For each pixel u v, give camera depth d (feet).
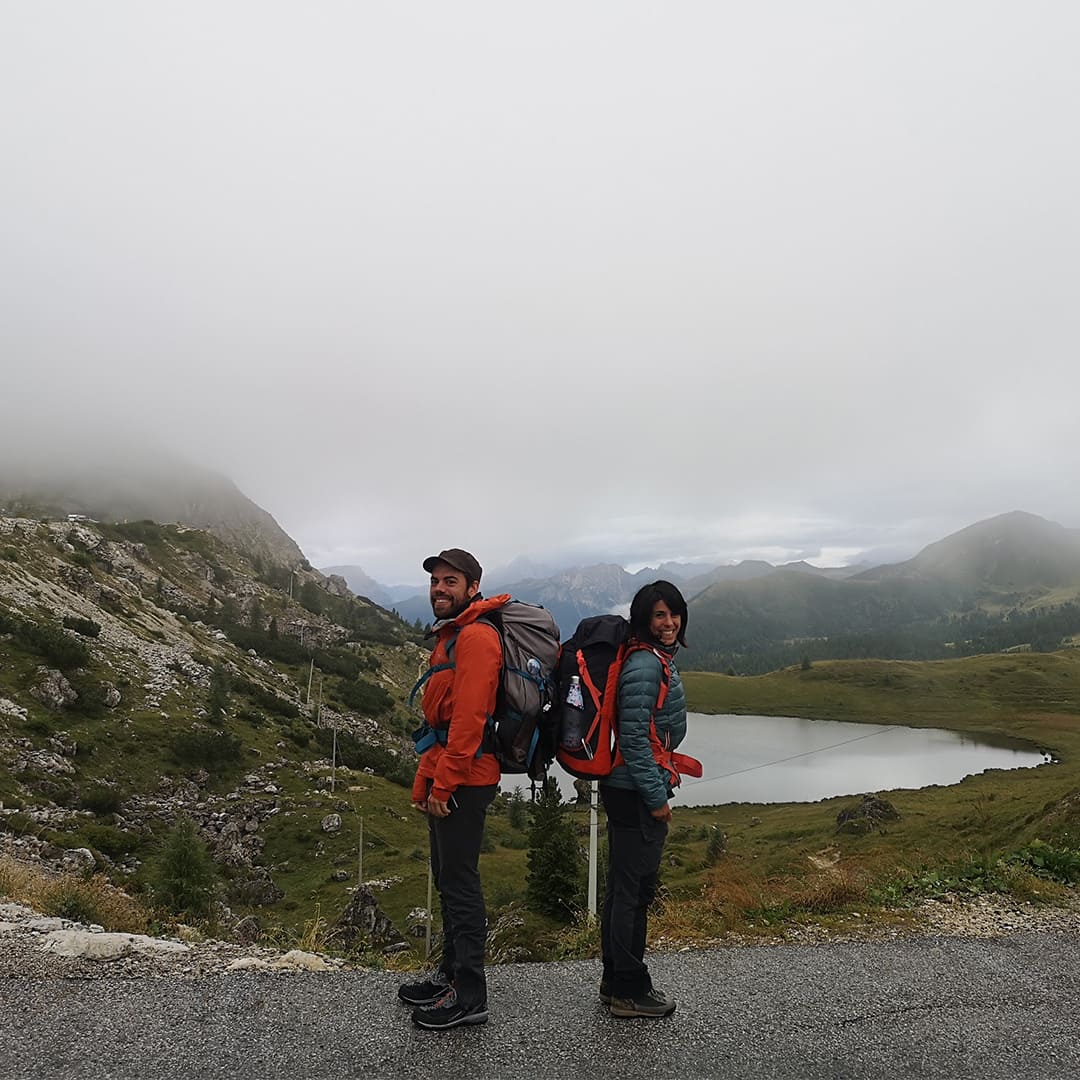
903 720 538.47
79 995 15.40
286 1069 12.56
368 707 431.84
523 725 14.62
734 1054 14.01
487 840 223.51
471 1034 14.21
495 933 64.85
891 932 23.70
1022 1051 14.70
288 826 212.02
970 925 24.63
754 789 338.34
